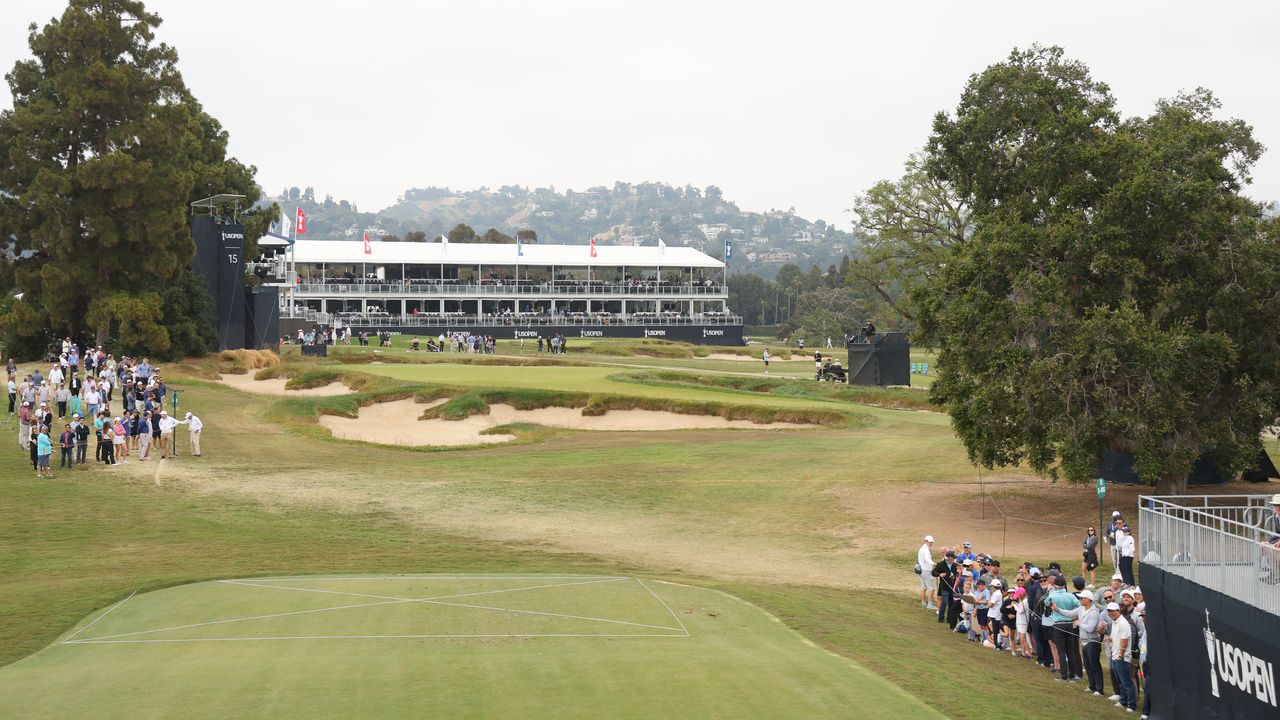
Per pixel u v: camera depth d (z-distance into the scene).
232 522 31.98
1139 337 31.50
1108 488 39.00
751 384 68.25
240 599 21.00
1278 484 39.72
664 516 35.09
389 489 38.19
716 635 18.91
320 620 19.14
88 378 48.75
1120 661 18.19
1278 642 15.30
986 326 34.09
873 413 57.25
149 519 31.73
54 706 13.84
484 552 28.94
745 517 35.16
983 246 35.16
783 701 14.84
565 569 26.41
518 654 16.89
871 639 19.95
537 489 38.84
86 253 67.69
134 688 14.66
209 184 81.81
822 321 151.88
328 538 30.34
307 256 125.31
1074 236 33.75
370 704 14.02
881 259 73.12
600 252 139.12
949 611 23.09
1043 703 17.27
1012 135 36.53
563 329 128.50
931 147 39.22
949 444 47.38
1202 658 17.47
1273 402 34.31
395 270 130.50
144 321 65.81
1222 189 35.38
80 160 69.31
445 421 55.44
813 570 28.67
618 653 17.16
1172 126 36.03
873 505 36.88
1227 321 33.38
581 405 57.50
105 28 67.50
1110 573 28.56
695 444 48.66
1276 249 33.56
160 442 42.88
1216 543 17.50
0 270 71.62
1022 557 30.23
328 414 55.31
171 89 71.31
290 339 106.06
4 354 72.38
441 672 15.67
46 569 25.11
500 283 130.62
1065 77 37.31
